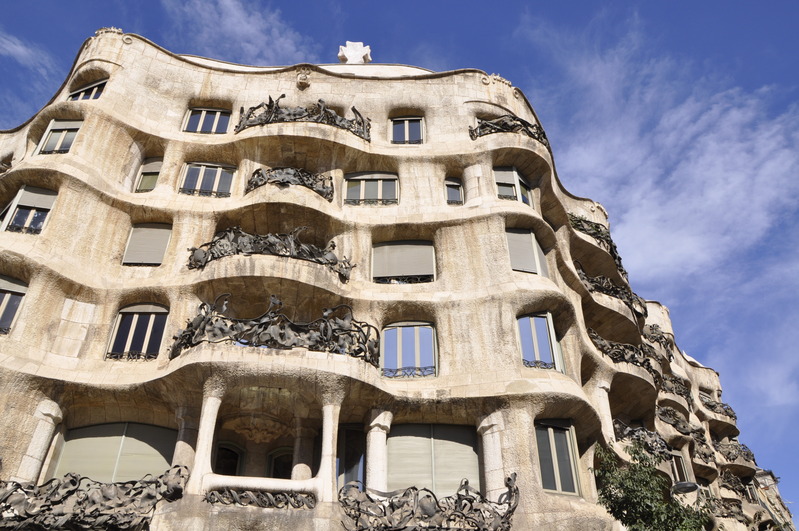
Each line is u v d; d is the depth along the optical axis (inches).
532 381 770.2
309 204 902.4
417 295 864.3
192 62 1071.6
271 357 705.6
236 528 615.5
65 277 784.3
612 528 726.5
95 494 604.4
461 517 655.1
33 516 580.4
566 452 770.8
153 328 807.1
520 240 917.2
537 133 1037.2
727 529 1273.4
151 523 606.5
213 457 748.6
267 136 964.6
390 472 759.1
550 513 693.3
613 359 989.8
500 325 822.5
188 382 709.9
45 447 707.4
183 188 951.6
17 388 703.1
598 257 1174.3
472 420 786.8
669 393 1307.8
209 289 811.4
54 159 863.1
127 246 876.6
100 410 754.8
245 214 902.4
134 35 1054.4
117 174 922.1
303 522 627.2
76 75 1015.0
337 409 708.0
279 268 810.8
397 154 1000.9
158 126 994.1
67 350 760.3
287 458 829.2
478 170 982.4
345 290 852.6
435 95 1087.6
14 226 813.2
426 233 932.0
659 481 703.1
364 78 1098.1
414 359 830.5
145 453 749.3
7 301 761.0
